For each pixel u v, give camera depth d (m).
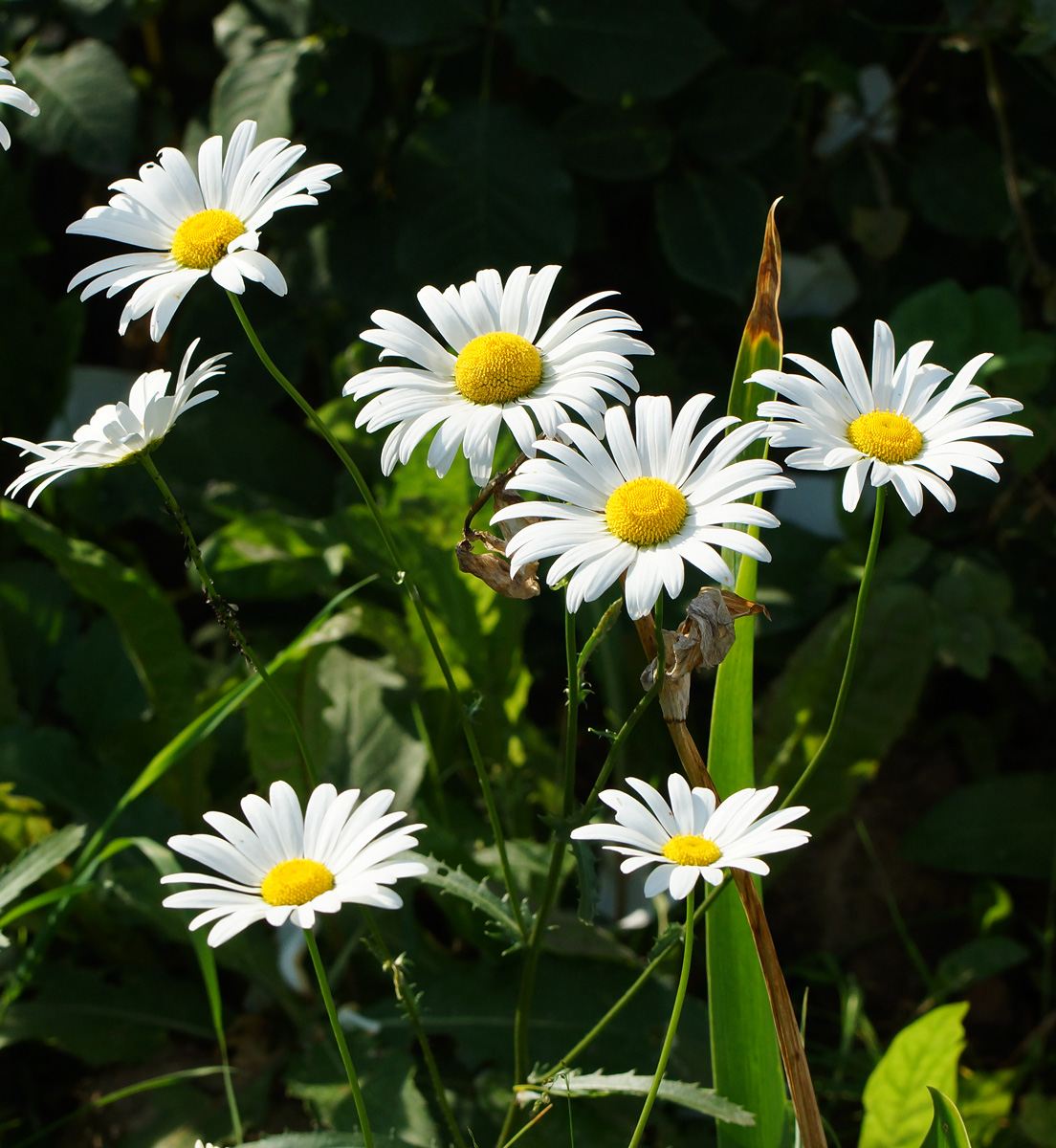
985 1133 2.01
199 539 2.88
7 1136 2.13
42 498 3.08
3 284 3.19
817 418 1.75
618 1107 1.98
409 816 2.17
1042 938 2.41
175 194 1.78
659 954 1.79
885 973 2.58
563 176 2.61
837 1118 2.15
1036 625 2.81
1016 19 2.66
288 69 2.67
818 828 2.47
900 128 3.08
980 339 2.43
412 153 2.62
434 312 1.78
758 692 3.07
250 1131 2.00
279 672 2.06
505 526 1.79
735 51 2.84
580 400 1.74
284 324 3.02
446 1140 1.97
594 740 2.84
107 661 2.60
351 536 2.38
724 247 2.69
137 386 1.81
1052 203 2.90
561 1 2.55
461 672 2.39
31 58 2.88
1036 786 2.60
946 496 1.74
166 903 1.72
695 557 1.72
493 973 2.03
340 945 2.20
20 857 1.93
